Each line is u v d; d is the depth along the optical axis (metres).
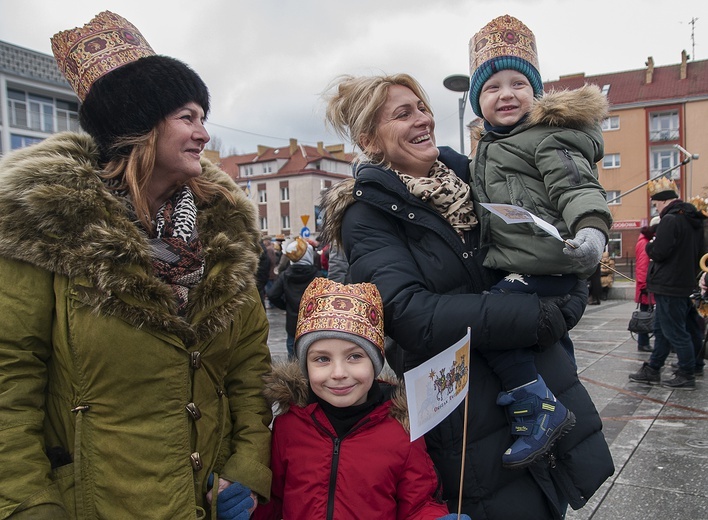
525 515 1.63
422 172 1.87
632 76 37.75
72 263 1.31
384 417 1.71
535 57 2.00
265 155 60.91
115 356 1.36
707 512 2.87
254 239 1.75
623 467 3.46
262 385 1.78
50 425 1.44
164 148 1.49
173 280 1.48
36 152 1.42
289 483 1.70
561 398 1.72
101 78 1.45
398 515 1.66
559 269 1.60
